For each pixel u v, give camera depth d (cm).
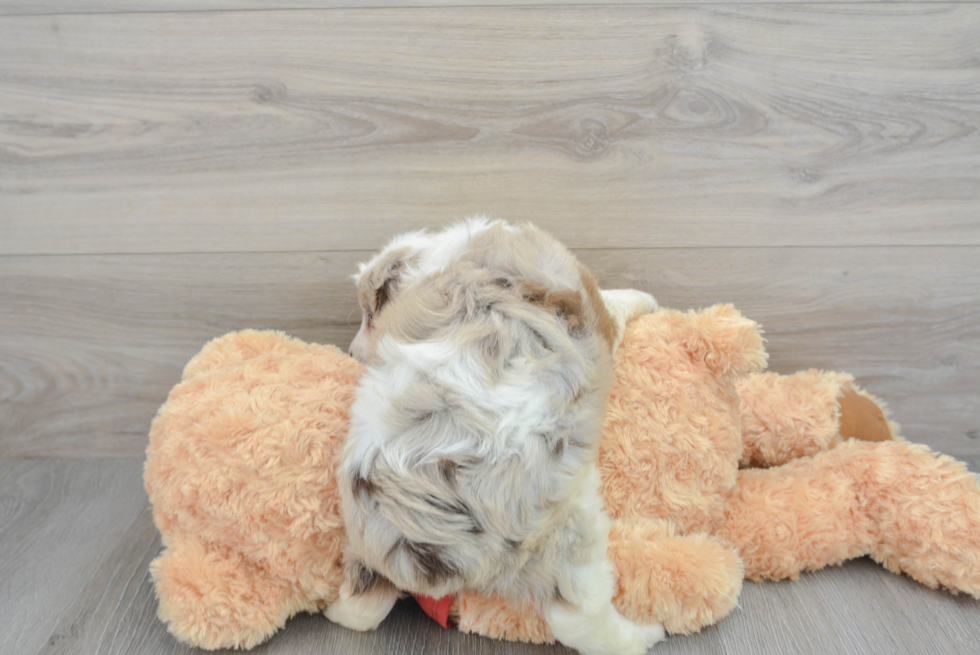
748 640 108
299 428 103
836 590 118
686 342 118
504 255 105
